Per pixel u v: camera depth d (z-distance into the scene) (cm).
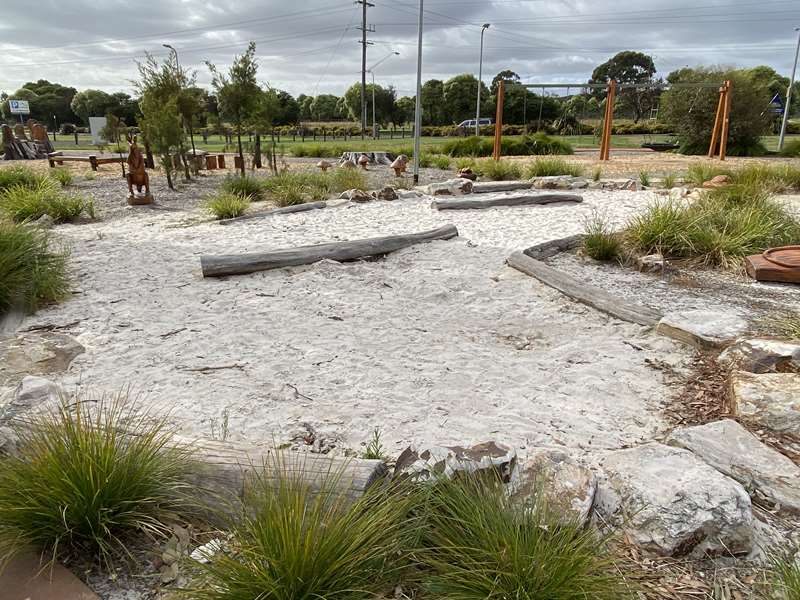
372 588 204
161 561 228
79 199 985
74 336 455
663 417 344
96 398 351
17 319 493
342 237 787
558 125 4700
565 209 1006
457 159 1942
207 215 967
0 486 233
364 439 314
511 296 556
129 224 903
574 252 704
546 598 195
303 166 1888
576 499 246
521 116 6006
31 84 8188
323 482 231
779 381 347
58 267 571
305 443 309
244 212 972
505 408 350
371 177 1533
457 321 497
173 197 1191
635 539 239
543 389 376
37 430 263
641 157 2308
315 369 401
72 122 7625
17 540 221
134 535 242
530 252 665
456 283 589
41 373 389
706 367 405
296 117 6188
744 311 505
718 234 678
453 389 375
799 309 509
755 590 217
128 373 391
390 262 664
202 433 316
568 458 278
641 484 257
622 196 1146
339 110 8856
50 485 231
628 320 486
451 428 325
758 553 233
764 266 595
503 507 230
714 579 223
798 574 211
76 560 230
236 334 459
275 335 459
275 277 600
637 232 691
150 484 246
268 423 329
